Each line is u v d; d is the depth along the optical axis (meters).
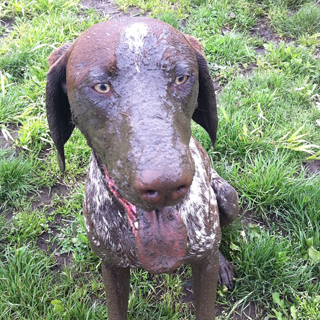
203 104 0.43
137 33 0.33
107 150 0.32
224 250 0.57
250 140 0.68
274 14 0.94
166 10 0.95
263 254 0.54
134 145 0.29
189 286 0.55
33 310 0.51
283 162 0.66
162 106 0.31
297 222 0.59
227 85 0.79
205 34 0.90
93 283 0.54
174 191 0.28
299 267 0.54
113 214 0.40
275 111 0.74
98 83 0.32
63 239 0.60
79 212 0.61
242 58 0.85
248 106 0.75
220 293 0.53
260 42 0.89
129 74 0.31
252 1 0.98
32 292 0.53
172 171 0.27
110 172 0.32
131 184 0.29
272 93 0.76
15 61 0.83
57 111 0.40
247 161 0.68
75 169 0.68
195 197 0.41
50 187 0.66
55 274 0.56
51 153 0.71
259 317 0.52
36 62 0.84
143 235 0.33
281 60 0.84
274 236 0.55
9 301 0.52
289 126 0.71
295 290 0.53
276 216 0.61
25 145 0.71
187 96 0.33
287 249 0.55
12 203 0.64
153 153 0.28
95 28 0.35
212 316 0.46
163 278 0.55
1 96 0.76
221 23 0.92
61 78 0.39
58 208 0.64
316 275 0.55
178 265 0.34
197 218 0.41
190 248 0.41
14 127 0.75
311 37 0.89
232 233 0.58
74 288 0.54
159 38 0.33
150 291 0.54
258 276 0.53
